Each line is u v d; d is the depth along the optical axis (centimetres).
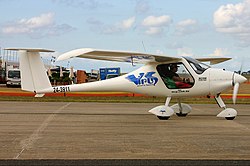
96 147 669
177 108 1174
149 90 1115
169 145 691
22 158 577
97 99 2045
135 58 1098
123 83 1128
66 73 4059
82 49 998
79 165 536
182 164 545
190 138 766
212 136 791
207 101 1978
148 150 645
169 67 1094
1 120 1041
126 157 591
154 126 944
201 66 1091
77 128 900
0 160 562
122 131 857
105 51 1006
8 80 3947
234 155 608
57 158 579
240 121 1050
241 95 2291
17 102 1758
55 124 967
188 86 1079
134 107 1538
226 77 1066
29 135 791
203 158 585
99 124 977
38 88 1134
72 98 2094
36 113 1237
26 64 1130
